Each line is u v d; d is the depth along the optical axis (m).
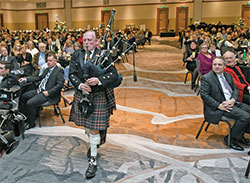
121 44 9.54
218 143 3.05
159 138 3.18
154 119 3.83
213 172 2.44
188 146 2.97
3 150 1.78
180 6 20.97
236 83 3.27
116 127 3.52
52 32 12.88
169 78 6.93
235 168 2.51
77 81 2.25
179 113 4.10
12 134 1.80
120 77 2.38
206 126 3.50
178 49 15.20
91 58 2.31
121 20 22.33
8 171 2.43
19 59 4.98
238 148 2.89
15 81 2.55
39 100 3.34
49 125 3.58
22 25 24.38
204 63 4.83
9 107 2.02
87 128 2.35
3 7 22.80
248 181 2.30
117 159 2.66
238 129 2.84
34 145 2.97
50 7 23.48
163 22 21.59
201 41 7.79
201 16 20.62
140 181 2.29
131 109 4.29
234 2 19.83
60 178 2.33
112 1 22.16
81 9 22.95
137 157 2.71
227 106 2.87
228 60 3.41
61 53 6.23
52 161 2.62
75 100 2.41
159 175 2.38
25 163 2.58
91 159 2.40
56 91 3.42
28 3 23.84
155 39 19.88
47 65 3.87
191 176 2.37
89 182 2.27
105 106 2.33
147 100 4.84
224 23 20.31
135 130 3.42
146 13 21.77
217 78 3.00
